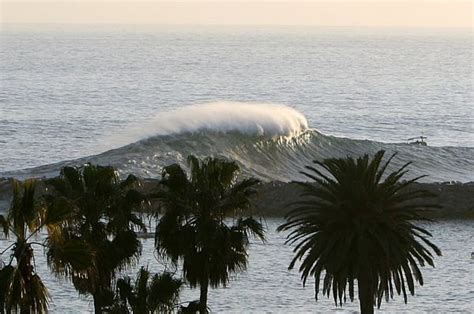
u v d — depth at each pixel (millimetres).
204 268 137250
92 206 132250
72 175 134000
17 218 116625
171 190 138125
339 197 142750
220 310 197250
